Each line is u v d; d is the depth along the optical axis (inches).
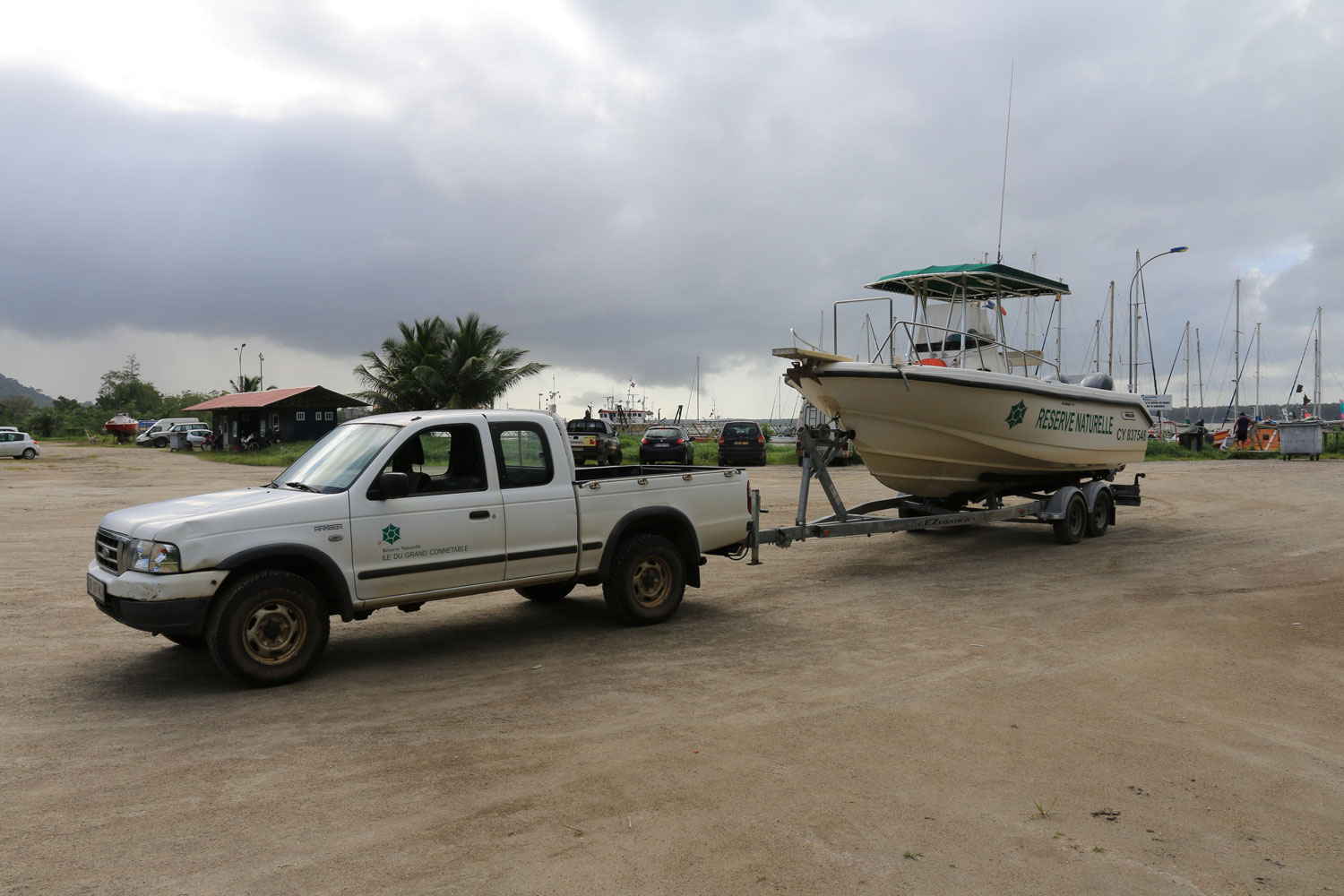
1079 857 141.6
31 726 205.0
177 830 150.8
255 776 174.6
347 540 245.0
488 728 203.0
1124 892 131.2
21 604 337.4
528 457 283.6
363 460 258.1
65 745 192.1
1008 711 214.8
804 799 162.9
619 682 240.2
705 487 325.4
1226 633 293.6
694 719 208.4
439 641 288.2
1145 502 725.9
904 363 427.2
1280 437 1333.7
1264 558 445.7
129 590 219.9
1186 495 772.0
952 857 141.1
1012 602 347.3
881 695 227.1
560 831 150.0
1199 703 220.8
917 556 471.8
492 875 134.9
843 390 416.8
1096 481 542.3
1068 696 226.7
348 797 164.4
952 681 239.9
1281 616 317.1
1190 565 427.2
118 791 167.2
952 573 414.3
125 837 148.2
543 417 289.9
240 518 230.4
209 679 243.1
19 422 3287.4
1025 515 492.4
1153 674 246.7
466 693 231.1
